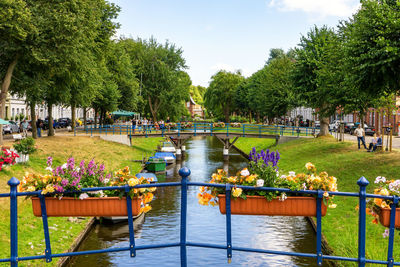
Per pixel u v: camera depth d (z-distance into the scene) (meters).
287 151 38.09
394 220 5.97
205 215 19.69
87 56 30.62
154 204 22.31
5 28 21.86
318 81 33.16
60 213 6.29
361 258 5.95
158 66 66.12
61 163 25.83
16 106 59.59
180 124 47.91
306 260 13.27
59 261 11.87
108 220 17.53
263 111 61.88
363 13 20.56
